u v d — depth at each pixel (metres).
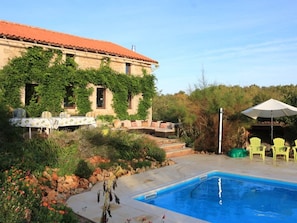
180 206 8.35
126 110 23.62
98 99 21.92
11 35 16.31
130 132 14.72
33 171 8.00
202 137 16.80
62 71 18.83
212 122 16.88
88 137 11.52
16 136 10.47
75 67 19.89
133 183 9.50
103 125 15.12
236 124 16.81
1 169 7.16
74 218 5.62
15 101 16.52
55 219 4.90
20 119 11.42
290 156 15.30
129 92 24.41
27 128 12.94
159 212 6.70
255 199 9.07
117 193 8.29
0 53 16.16
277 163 13.53
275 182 10.30
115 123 18.45
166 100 28.16
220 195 9.45
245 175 11.05
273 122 17.92
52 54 18.52
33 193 5.65
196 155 15.79
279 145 14.38
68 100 19.83
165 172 11.34
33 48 17.55
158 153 12.87
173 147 16.03
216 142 16.38
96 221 6.07
